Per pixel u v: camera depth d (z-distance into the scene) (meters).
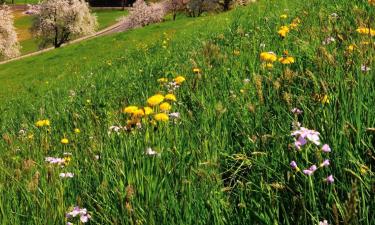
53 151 4.19
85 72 20.16
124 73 11.85
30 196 2.86
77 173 3.07
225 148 3.01
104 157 3.18
